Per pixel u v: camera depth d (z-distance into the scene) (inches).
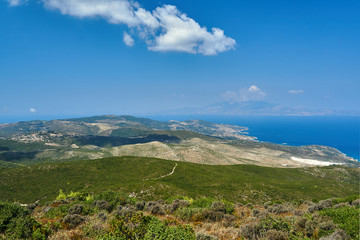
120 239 333.1
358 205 615.2
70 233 402.0
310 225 405.1
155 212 650.8
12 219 387.2
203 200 770.8
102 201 736.3
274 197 1870.1
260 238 386.9
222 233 425.7
